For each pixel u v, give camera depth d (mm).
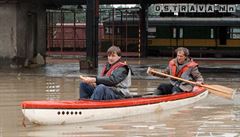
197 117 14727
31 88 21812
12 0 31531
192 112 15602
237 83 24828
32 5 34562
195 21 53719
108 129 12789
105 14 59250
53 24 53656
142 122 13797
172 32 54156
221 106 16906
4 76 27266
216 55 53750
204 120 14273
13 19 31828
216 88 16906
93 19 31812
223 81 25781
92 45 31984
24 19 33094
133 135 12156
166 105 15773
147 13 51812
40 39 36594
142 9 51031
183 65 16938
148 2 41156
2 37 32031
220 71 32812
